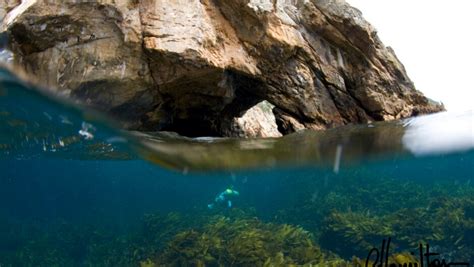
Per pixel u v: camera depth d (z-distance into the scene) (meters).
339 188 20.09
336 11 8.62
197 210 20.30
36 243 16.44
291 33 8.15
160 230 14.94
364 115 9.07
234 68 7.36
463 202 15.34
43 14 6.06
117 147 8.17
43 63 6.24
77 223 20.86
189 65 6.71
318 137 7.40
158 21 6.73
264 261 10.78
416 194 19.53
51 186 68.19
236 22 7.62
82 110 5.70
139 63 6.71
